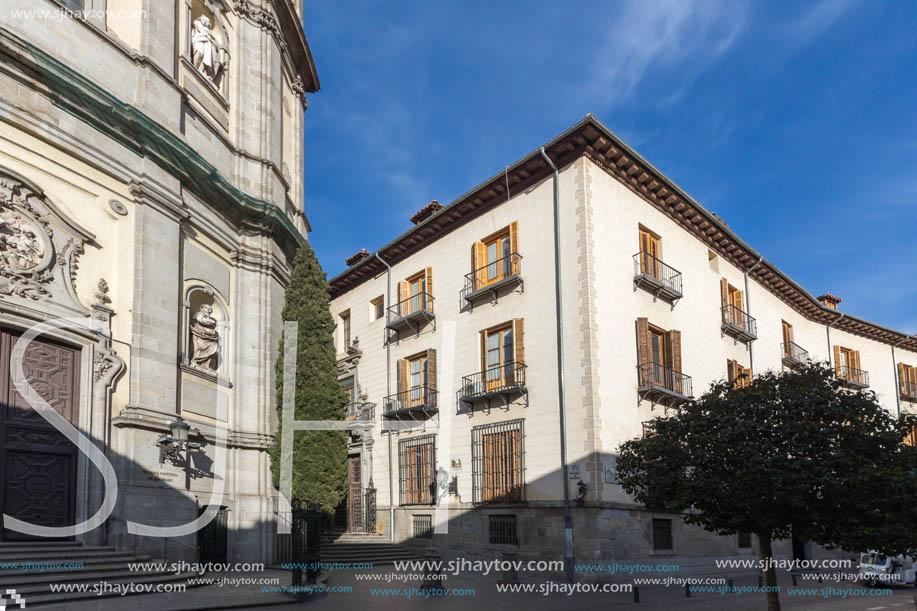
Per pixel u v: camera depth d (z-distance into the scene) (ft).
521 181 77.56
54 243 42.73
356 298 104.53
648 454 39.99
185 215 52.19
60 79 43.06
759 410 35.88
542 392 70.69
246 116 64.75
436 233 89.40
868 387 122.72
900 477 31.76
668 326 78.64
